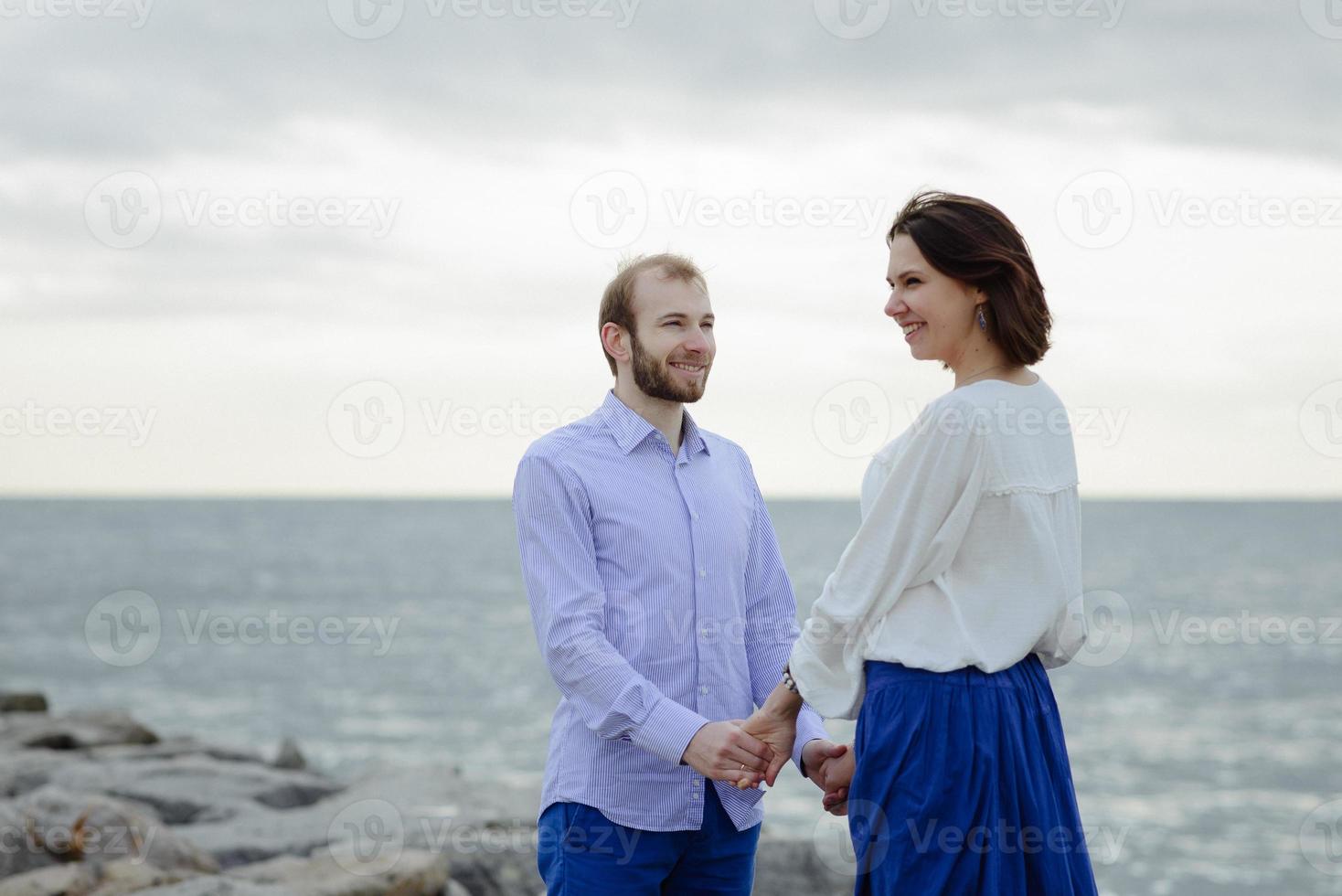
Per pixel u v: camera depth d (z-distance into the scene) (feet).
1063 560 9.00
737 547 10.86
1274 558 271.28
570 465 10.47
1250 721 77.97
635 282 10.59
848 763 9.97
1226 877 41.73
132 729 35.53
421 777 25.46
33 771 25.52
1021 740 8.72
